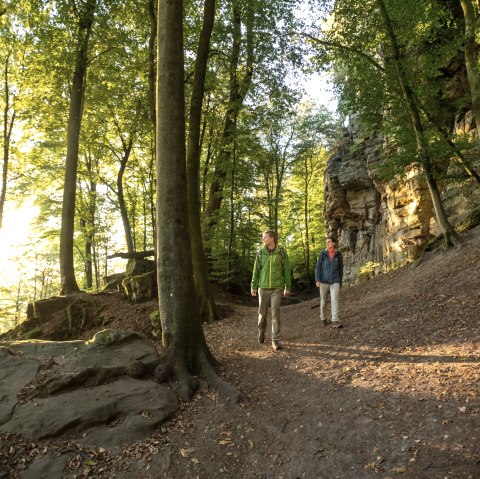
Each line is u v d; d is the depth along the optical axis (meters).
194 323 5.82
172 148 5.91
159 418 4.35
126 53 15.16
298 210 33.84
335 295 7.84
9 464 3.44
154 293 11.42
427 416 3.90
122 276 14.74
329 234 26.55
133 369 5.16
